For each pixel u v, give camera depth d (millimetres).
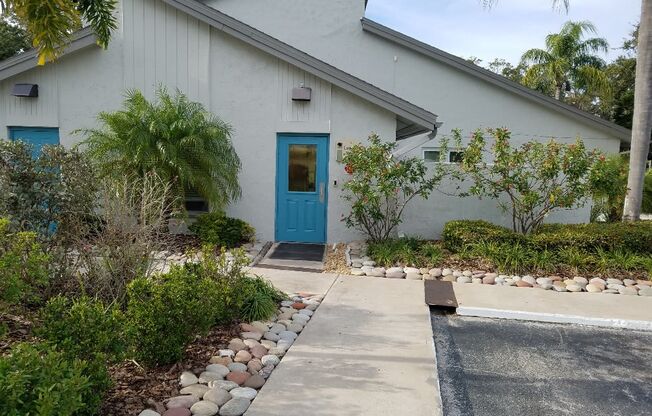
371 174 8312
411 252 7855
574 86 22031
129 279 4711
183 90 9320
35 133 9586
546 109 11883
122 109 9375
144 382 3430
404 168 8289
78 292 4746
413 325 5113
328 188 9211
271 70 9172
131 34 9312
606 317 5582
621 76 27406
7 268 3436
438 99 12102
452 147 11938
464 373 4180
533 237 7758
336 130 9102
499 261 7438
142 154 7652
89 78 9383
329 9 12391
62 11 5121
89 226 4957
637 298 6371
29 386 2361
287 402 3355
